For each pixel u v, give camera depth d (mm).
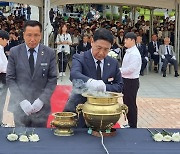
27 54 4047
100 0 14078
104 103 2938
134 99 6062
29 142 2838
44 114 4023
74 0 13602
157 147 2783
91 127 3061
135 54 5941
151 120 7559
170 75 13680
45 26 11945
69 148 2707
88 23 20156
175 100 9516
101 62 3607
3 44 6145
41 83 4023
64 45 12008
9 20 20156
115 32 16000
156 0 14391
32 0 12094
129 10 26562
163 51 13656
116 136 3051
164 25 19328
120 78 3721
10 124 5312
